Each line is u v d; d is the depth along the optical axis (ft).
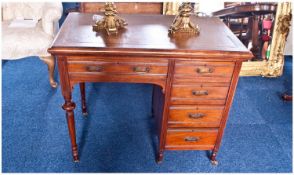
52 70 8.17
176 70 4.61
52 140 6.45
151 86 8.96
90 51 4.24
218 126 5.40
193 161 6.08
